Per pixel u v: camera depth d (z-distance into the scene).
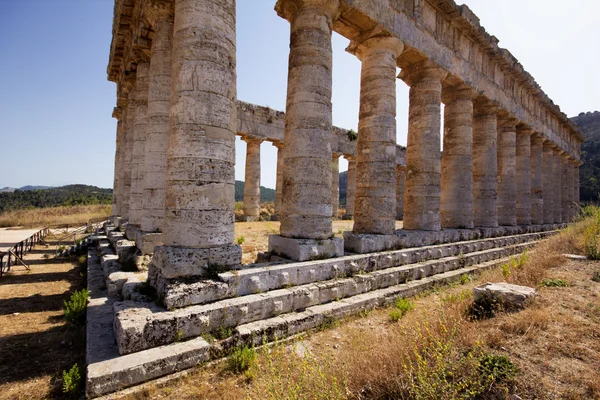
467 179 15.10
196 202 6.66
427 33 12.91
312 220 8.90
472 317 5.86
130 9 10.84
